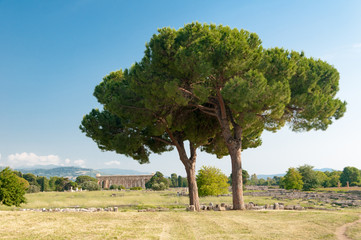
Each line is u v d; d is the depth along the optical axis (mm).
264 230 11594
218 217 15273
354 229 11484
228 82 16469
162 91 17438
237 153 19844
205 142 22516
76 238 10016
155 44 16781
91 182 84312
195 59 15758
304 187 60969
